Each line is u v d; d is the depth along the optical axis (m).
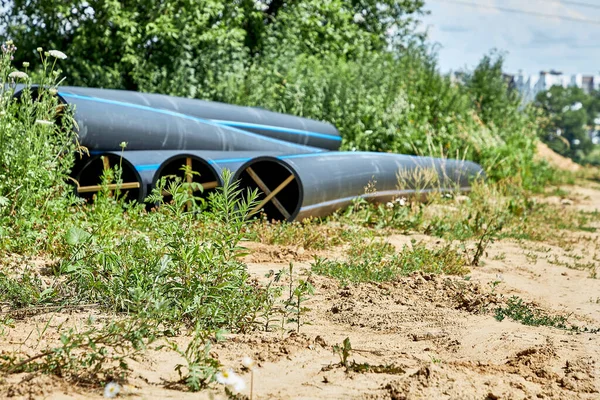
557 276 8.35
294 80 17.45
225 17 19.92
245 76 17.72
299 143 14.50
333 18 23.44
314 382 3.97
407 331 5.43
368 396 3.75
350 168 11.16
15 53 17.78
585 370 4.58
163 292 5.11
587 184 25.77
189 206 9.23
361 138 17.05
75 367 3.83
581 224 13.65
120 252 5.79
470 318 5.88
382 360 4.53
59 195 8.68
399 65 20.89
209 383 3.76
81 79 17.34
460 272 7.83
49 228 7.34
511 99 24.92
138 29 17.62
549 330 5.70
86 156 10.34
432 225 10.84
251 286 5.66
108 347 4.28
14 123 8.17
